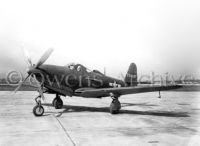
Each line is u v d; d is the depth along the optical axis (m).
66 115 9.05
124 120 8.01
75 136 5.60
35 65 8.78
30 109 10.89
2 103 13.75
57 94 10.57
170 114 9.66
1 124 7.11
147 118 8.52
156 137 5.54
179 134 5.88
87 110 10.78
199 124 7.27
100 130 6.32
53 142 5.04
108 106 12.78
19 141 5.13
